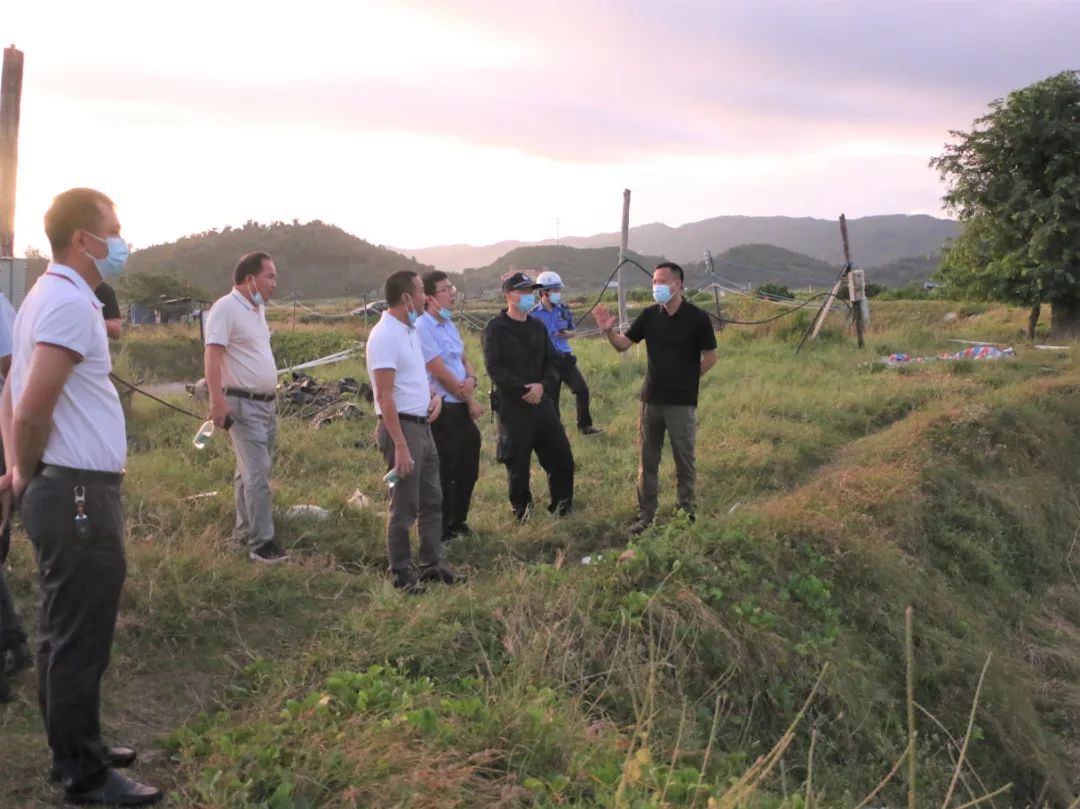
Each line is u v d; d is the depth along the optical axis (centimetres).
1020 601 873
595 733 400
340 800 316
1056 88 2195
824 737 517
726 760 442
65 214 302
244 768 331
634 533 713
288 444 881
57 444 298
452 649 461
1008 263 2228
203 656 450
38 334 288
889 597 672
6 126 1009
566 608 501
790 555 644
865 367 1633
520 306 696
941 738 584
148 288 5159
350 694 391
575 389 1014
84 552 301
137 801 317
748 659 523
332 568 570
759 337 2109
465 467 668
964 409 1154
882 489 862
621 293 1728
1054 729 696
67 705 307
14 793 318
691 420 719
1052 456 1167
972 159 2300
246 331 562
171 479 730
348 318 3856
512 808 326
